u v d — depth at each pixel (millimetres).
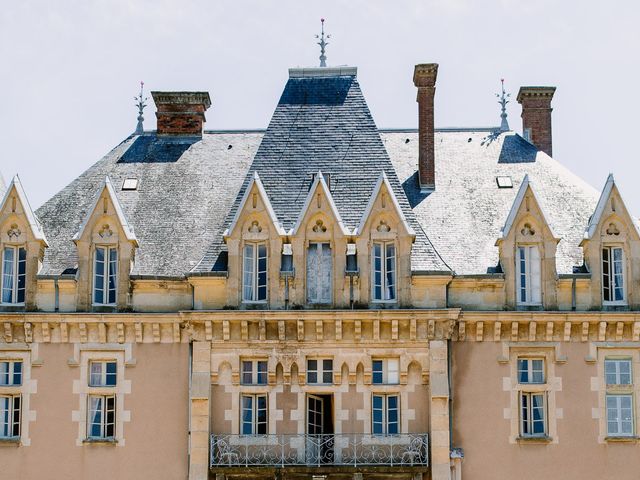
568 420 49344
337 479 48562
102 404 50031
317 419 50031
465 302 50219
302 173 53250
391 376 49750
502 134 58438
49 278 50812
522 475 48875
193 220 53781
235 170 56312
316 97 55438
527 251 50781
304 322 49750
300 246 50281
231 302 50062
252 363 50094
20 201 51500
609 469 48938
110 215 51344
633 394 49531
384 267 50469
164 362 50094
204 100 58906
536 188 54156
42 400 49969
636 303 50094
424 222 53312
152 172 56344
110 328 50344
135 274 50938
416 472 48438
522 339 49875
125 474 49250
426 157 55375
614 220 50875
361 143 53906
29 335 50281
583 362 49750
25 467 49469
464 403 49406
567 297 50250
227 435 49062
